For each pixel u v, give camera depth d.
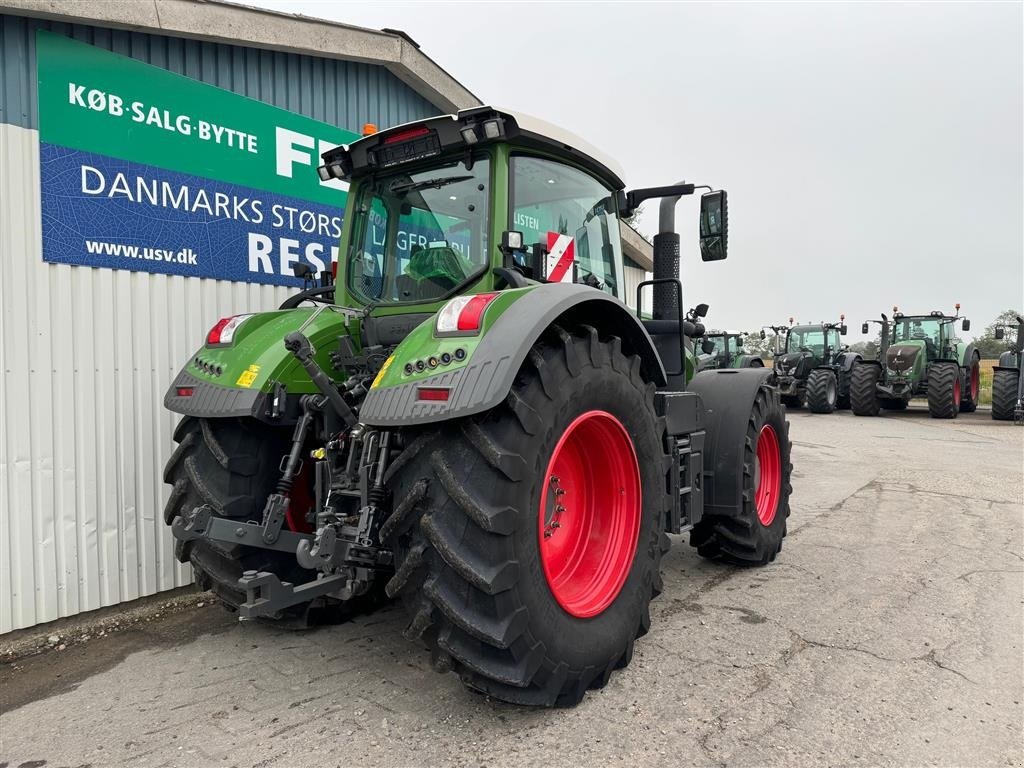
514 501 2.28
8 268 3.42
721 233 3.86
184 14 3.98
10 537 3.45
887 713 2.51
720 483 4.00
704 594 3.82
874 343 17.67
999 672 2.84
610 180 3.73
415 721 2.50
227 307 4.42
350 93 5.27
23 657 3.29
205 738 2.43
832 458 8.87
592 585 2.80
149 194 3.98
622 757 2.24
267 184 4.65
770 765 2.19
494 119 2.80
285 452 3.18
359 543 2.48
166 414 4.07
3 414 3.41
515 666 2.30
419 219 3.20
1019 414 13.52
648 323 3.93
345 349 3.11
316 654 3.14
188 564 4.14
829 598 3.73
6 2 3.27
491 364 2.26
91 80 3.71
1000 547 4.70
